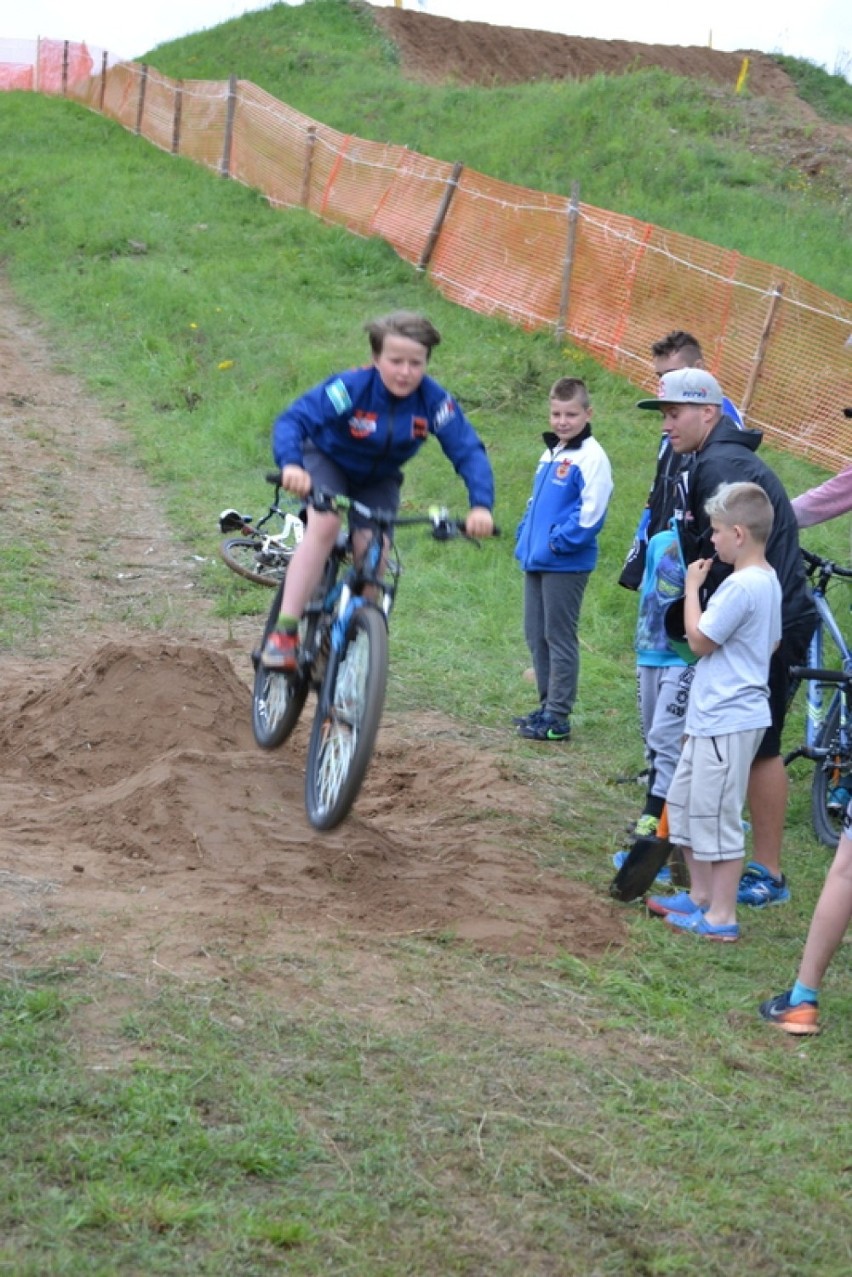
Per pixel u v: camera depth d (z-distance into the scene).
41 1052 5.65
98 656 10.30
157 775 8.63
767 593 7.86
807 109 50.12
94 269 30.44
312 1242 4.79
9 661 12.59
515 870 8.64
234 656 13.02
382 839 8.61
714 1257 5.02
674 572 8.70
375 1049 6.07
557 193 31.50
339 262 29.03
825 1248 5.15
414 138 38.34
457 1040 6.28
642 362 22.14
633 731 12.02
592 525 11.28
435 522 7.04
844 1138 5.90
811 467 19.33
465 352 23.61
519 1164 5.38
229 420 21.45
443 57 52.09
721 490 7.96
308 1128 5.42
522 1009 6.71
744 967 7.66
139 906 7.21
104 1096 5.38
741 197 31.17
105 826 8.35
